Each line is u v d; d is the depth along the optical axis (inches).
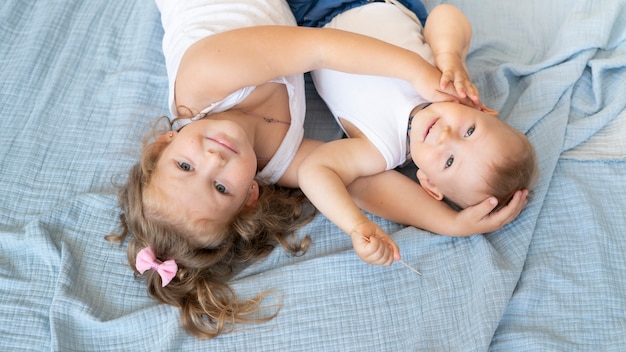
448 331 49.4
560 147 55.5
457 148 48.8
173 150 48.5
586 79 59.6
